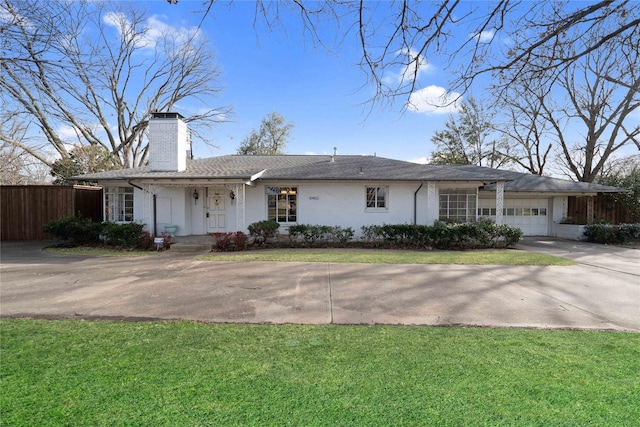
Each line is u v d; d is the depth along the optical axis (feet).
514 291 21.24
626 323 15.56
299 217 46.93
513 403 8.95
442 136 102.22
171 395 9.17
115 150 87.71
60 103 31.60
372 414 8.41
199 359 11.42
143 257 34.01
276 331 14.21
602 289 21.81
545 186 54.44
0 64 25.71
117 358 11.43
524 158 87.66
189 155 67.56
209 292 20.74
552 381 10.08
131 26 68.69
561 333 14.14
